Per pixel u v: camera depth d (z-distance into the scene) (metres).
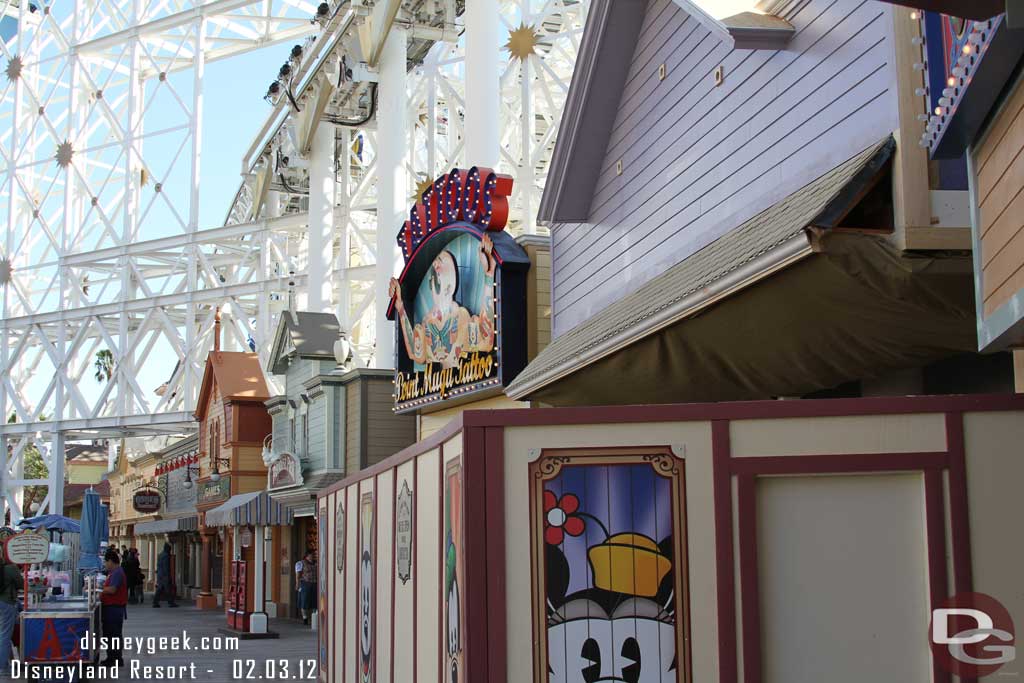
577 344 11.59
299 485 28.47
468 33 23.02
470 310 18.48
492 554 5.75
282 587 33.00
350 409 27.72
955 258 6.86
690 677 5.65
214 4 42.00
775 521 5.72
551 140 30.14
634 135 12.25
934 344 7.99
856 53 7.77
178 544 51.66
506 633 5.71
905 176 6.86
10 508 45.16
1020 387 7.00
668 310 8.65
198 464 41.91
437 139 41.00
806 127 8.52
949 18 5.92
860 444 5.68
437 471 7.03
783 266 7.16
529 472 5.80
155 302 42.50
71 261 45.16
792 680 5.63
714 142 10.24
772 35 8.68
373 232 41.44
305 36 43.00
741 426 5.75
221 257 47.62
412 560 8.01
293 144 36.00
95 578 18.42
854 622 5.64
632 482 5.78
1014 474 5.62
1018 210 5.23
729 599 5.66
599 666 5.70
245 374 37.81
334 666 12.72
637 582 5.73
